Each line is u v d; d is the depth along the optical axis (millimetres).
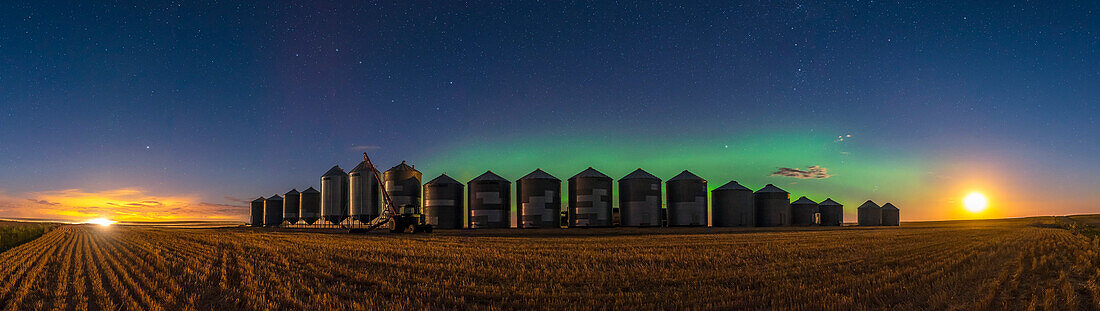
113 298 19547
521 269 24953
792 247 36938
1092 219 143125
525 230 72812
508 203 83562
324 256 30938
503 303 17797
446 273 24031
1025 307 16844
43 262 30094
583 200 80500
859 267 25359
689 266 26406
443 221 83312
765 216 89688
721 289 19422
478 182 81812
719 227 83188
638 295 18391
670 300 17781
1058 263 26812
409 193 87312
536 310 17016
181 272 25344
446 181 84438
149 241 46375
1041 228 81750
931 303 16734
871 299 17359
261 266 26969
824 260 28391
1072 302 17031
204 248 38000
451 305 17797
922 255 30547
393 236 56812
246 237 52344
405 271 24719
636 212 80375
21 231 60094
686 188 81750
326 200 92875
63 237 57312
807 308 16109
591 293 18953
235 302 17688
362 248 36312
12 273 25203
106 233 65500
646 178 81125
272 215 107688
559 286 20281
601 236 56094
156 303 17891
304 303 17688
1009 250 33656
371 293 19516
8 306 18250
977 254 30609
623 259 29156
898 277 21594
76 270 26719
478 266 26328
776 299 17453
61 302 18500
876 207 108625
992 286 19469
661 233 64625
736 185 86938
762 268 25078
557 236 57656
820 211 102750
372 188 87438
